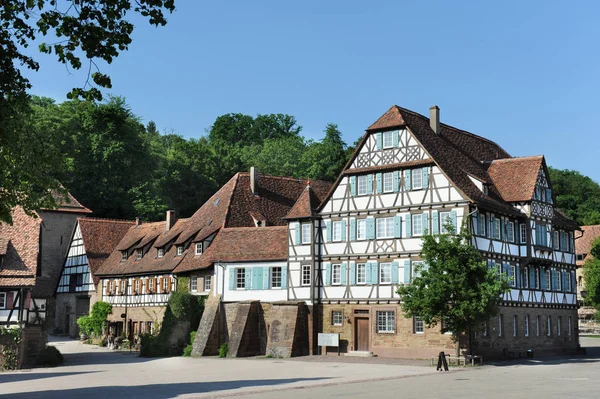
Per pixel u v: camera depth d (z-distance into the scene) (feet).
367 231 146.20
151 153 283.38
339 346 147.13
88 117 259.80
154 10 57.06
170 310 163.32
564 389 80.43
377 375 104.06
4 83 64.13
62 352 172.76
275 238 160.25
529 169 156.66
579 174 385.50
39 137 74.74
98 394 82.89
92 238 221.25
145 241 200.34
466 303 117.80
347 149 295.48
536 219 155.02
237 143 383.24
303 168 320.09
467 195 134.92
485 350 135.95
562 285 170.30
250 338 153.38
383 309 141.59
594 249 212.43
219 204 181.16
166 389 87.92
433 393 77.15
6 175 72.84
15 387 94.73
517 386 84.48
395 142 145.48
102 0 57.77
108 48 58.95
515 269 150.51
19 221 143.54
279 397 75.72
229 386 90.74
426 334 135.33
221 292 160.25
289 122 410.31
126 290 197.26
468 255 122.31
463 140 166.71
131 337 191.42
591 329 266.57
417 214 140.56
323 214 152.66
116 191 258.57
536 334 156.15
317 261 152.05
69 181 248.52
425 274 122.11
